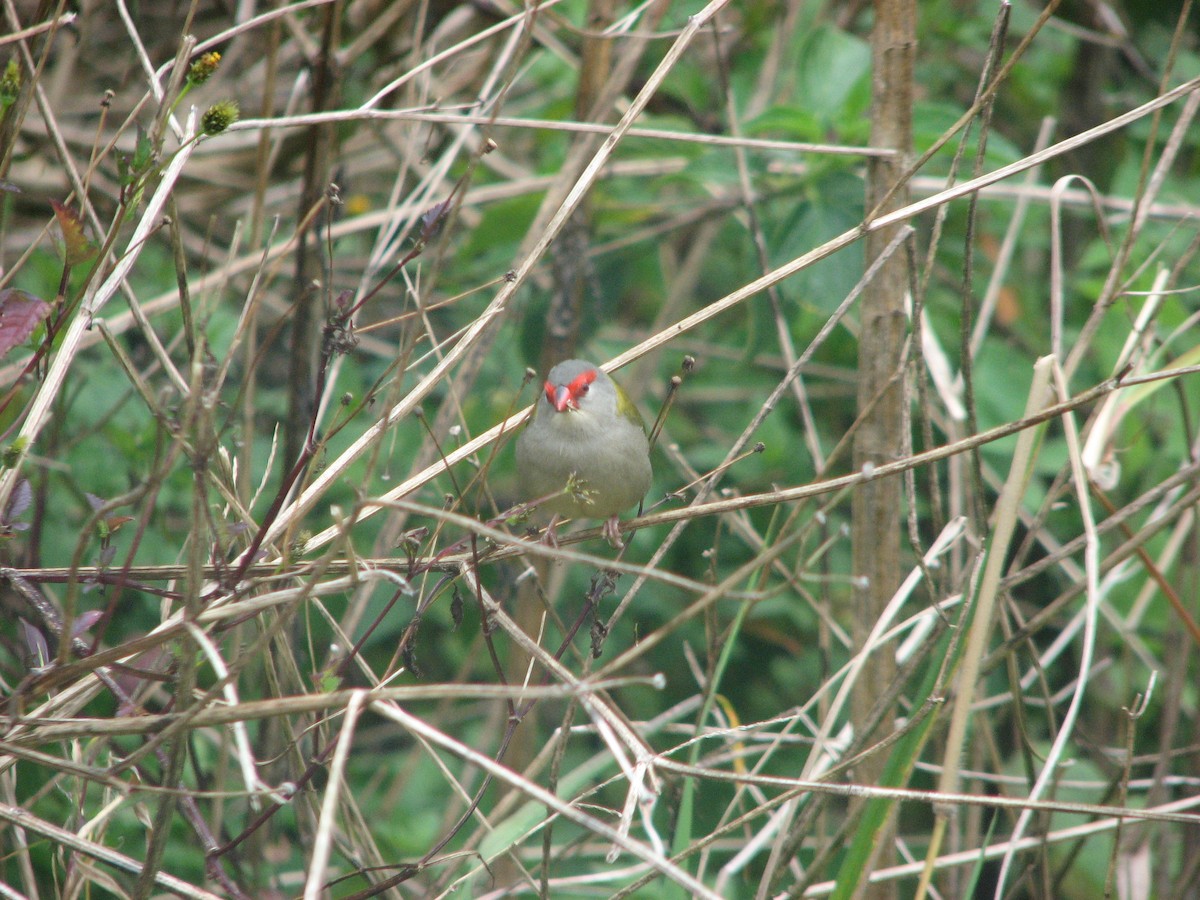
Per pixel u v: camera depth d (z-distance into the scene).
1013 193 9.29
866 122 10.27
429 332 6.85
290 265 13.02
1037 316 13.32
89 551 9.59
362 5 11.78
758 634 13.21
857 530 7.86
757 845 7.09
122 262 6.63
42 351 6.07
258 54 12.61
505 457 12.20
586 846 9.52
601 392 8.76
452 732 13.65
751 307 11.39
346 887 9.82
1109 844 10.02
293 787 5.55
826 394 13.92
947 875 8.43
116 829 9.02
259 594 6.85
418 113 7.70
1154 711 11.23
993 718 11.38
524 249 10.51
